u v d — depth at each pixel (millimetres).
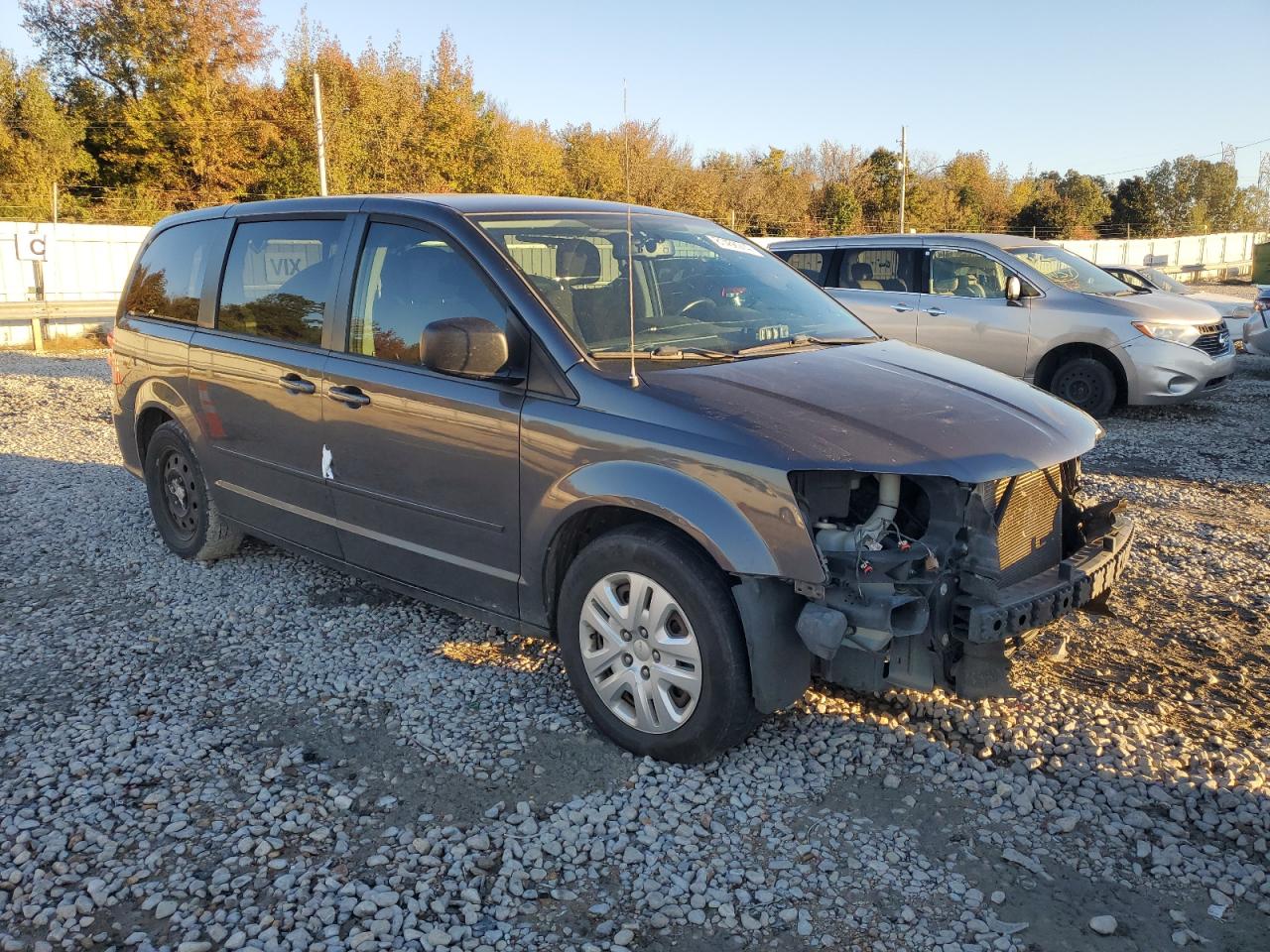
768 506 3066
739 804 3207
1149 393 9852
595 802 3223
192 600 5078
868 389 3527
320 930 2656
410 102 40375
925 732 3631
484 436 3738
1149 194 75375
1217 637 4484
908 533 3273
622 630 3467
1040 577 3436
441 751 3557
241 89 37875
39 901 2770
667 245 4445
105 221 33531
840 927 2668
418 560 4148
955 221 66125
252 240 5023
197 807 3213
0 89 33844
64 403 11867
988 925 2674
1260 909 2734
